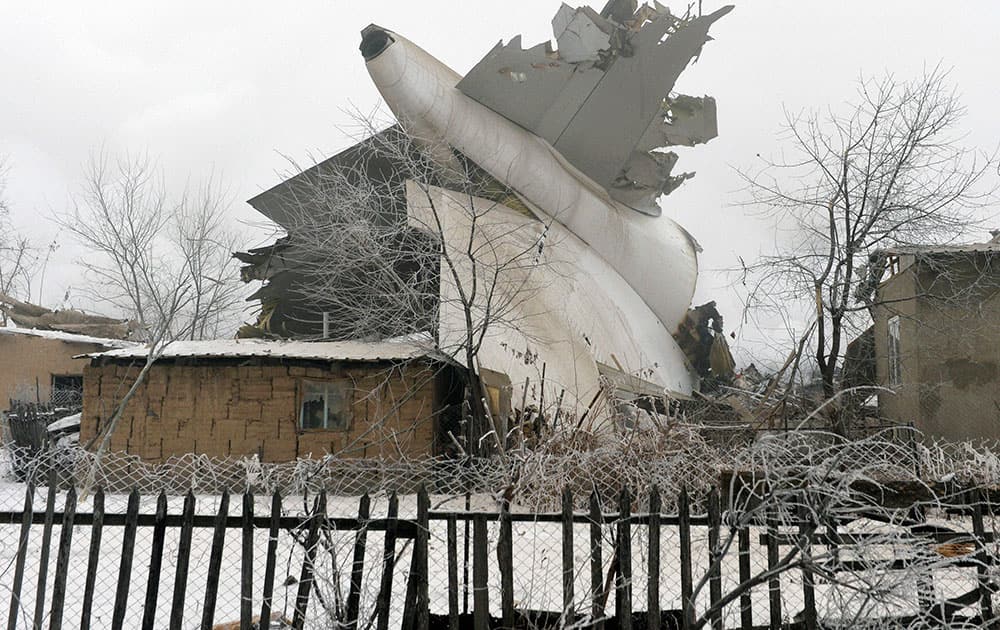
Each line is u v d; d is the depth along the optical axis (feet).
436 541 26.78
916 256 64.90
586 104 87.45
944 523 18.47
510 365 66.95
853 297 58.90
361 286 68.03
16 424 66.59
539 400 65.72
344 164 70.95
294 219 74.28
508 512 17.22
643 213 101.24
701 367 103.60
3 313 130.72
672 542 27.40
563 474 27.20
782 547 23.93
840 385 58.65
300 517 17.63
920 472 26.14
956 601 18.10
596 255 92.79
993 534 17.44
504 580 16.85
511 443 52.24
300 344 68.18
